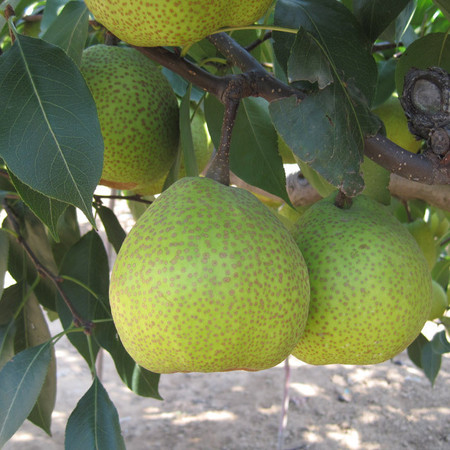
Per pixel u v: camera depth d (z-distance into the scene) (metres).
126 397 1.70
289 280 0.31
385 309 0.35
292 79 0.34
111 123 0.42
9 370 0.43
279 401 1.70
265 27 0.34
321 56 0.35
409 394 1.75
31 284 0.55
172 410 1.64
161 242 0.30
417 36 0.59
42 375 0.43
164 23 0.31
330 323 0.35
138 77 0.43
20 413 0.42
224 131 0.34
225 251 0.30
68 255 0.52
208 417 1.61
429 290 0.37
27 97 0.31
